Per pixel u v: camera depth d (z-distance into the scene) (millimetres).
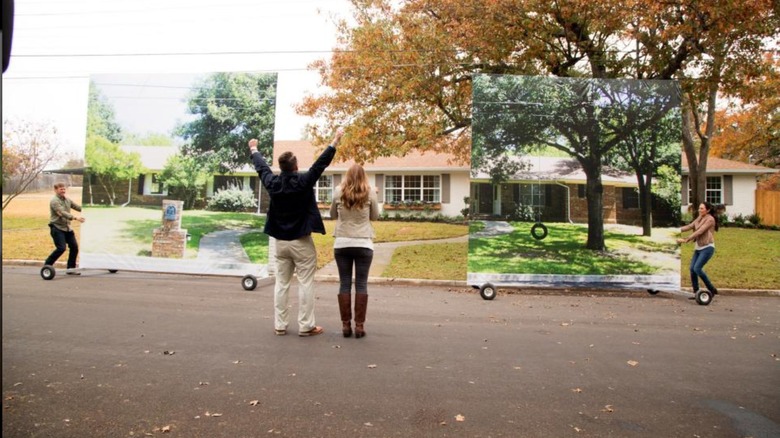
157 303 7578
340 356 5043
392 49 13523
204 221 10180
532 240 9812
